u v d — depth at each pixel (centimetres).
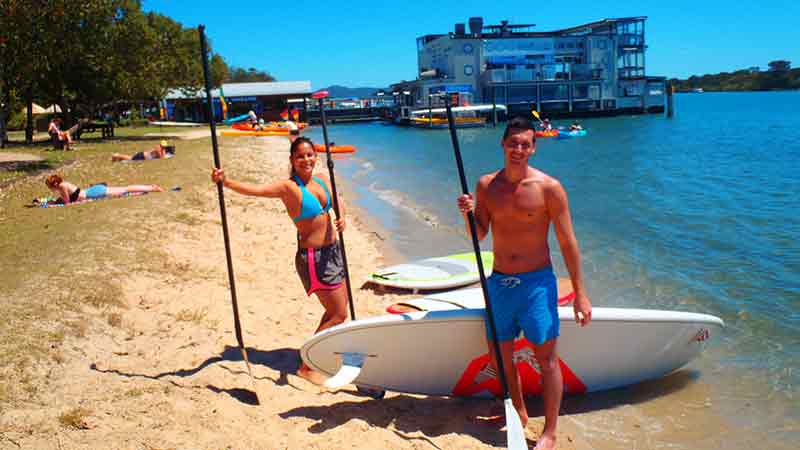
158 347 505
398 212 1435
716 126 5200
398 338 445
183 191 1353
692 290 767
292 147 449
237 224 1077
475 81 7981
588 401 492
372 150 3728
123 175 1642
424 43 9062
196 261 795
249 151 2847
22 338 478
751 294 742
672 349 503
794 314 671
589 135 4512
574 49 8181
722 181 1806
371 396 476
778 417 464
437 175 2283
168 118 6994
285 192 446
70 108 3772
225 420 390
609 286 794
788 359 560
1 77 2348
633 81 8425
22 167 1811
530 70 7912
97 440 349
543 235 393
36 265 692
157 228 948
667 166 2294
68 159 2112
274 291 715
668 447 427
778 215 1230
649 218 1252
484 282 396
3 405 379
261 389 449
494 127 6438
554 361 395
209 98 437
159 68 3631
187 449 349
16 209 1106
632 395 500
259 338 560
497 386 472
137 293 637
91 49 2942
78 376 435
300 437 383
